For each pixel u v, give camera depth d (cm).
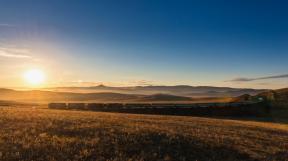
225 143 1747
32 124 1991
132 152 1384
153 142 1580
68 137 1590
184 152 1467
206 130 2336
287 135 2645
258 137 2216
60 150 1312
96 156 1272
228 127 2830
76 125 2012
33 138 1520
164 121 2964
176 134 1850
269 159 1528
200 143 1653
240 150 1622
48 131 1748
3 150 1269
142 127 2112
